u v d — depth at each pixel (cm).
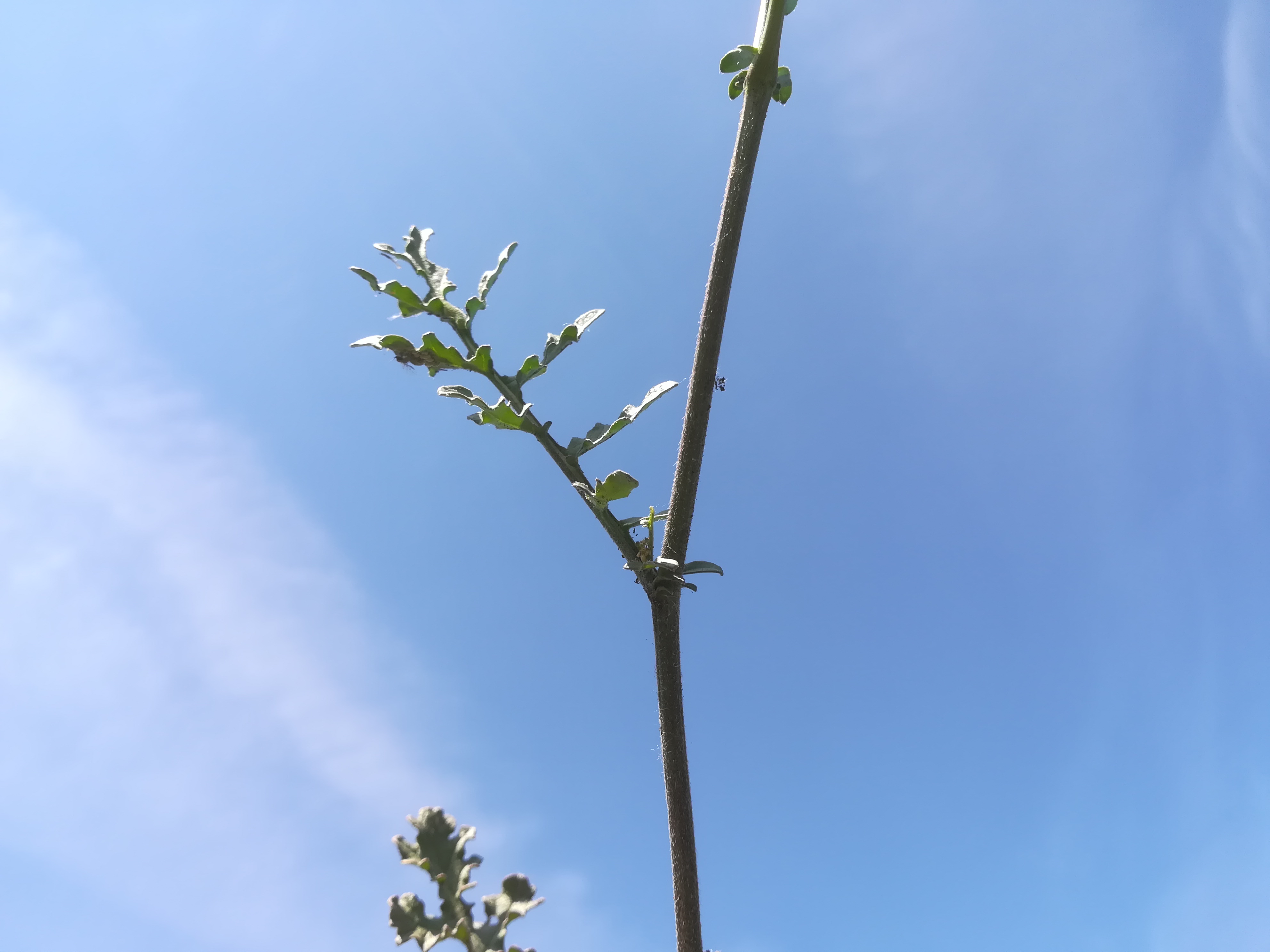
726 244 18
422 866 15
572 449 18
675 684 16
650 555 17
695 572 17
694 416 18
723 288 18
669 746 16
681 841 15
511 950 14
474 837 15
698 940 15
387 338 18
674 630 17
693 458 17
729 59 19
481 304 19
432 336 18
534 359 19
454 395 18
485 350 18
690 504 17
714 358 18
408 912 14
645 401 18
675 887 15
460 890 15
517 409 19
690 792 16
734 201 18
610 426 18
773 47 19
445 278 20
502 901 15
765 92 19
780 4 19
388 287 19
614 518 18
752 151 19
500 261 20
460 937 14
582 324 19
